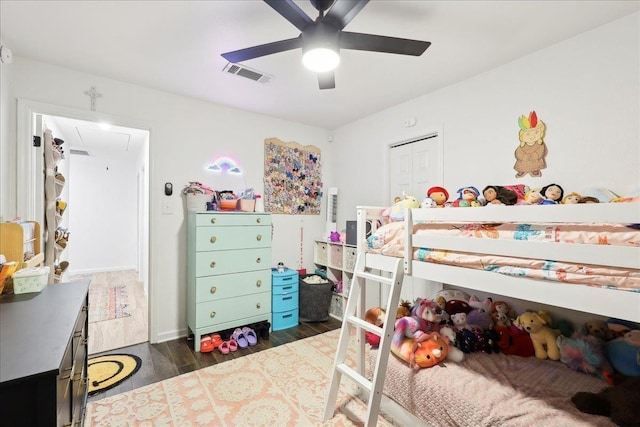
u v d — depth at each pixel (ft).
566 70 6.46
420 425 5.41
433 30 6.14
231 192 10.16
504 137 7.50
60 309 4.05
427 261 5.18
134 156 18.80
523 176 7.13
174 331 9.55
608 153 5.90
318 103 10.29
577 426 4.07
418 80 8.45
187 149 9.81
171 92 9.39
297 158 12.48
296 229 12.54
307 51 4.87
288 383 7.02
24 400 2.46
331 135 13.48
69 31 6.23
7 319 3.65
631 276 3.20
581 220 3.49
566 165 6.45
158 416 5.80
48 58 7.33
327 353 8.61
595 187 5.87
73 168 18.47
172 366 7.75
